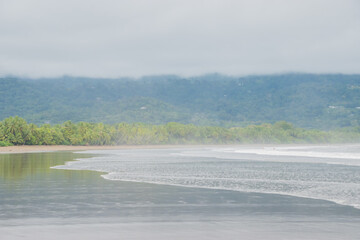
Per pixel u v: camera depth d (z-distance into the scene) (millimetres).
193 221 30906
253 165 91500
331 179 61906
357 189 50125
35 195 43656
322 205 38250
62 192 45969
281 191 48156
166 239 25547
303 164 94562
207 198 42344
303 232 27453
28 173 69188
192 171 75312
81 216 32562
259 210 35625
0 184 53375
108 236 26219
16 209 35500
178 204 38531
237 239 25625
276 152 166000
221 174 69438
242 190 48906
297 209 36062
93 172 71812
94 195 43875
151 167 84438
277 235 26609
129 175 66625
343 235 26656
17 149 197750
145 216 32688
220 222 30547
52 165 88625
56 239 25406
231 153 160875
